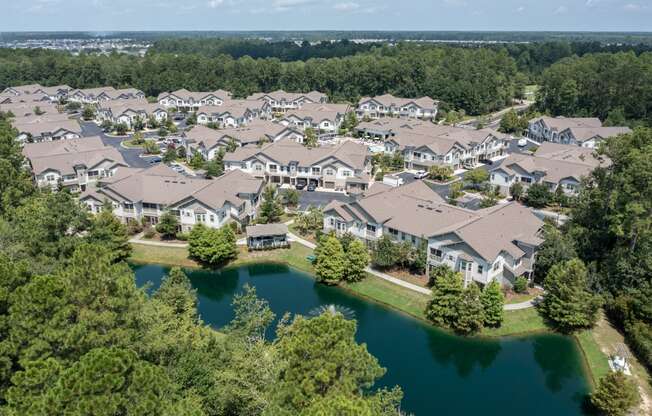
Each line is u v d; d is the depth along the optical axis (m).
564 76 142.12
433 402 39.91
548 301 49.56
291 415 24.22
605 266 53.12
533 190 78.94
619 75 128.62
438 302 48.97
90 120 153.25
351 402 22.05
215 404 29.56
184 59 193.50
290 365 26.72
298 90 178.12
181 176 76.00
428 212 61.16
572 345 46.72
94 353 22.31
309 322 27.81
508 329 48.50
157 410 21.84
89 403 20.23
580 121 117.19
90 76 188.00
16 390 22.38
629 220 51.38
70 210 50.78
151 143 112.12
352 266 56.72
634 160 52.16
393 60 169.88
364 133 127.00
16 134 108.38
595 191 59.00
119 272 30.86
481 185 88.00
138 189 71.06
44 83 185.75
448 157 96.75
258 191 74.88
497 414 38.69
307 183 90.31
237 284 58.53
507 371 43.78
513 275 53.34
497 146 107.62
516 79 175.62
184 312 41.97
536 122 123.81
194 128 115.31
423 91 159.62
